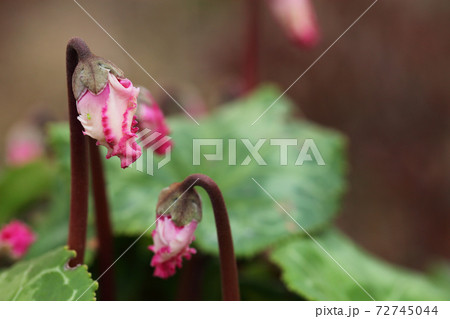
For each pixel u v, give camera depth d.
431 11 0.73
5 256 0.38
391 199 0.69
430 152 0.70
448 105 0.70
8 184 0.50
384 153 0.71
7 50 1.04
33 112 0.55
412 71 0.72
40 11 1.11
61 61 1.02
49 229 0.40
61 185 0.42
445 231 0.67
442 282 0.45
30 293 0.29
